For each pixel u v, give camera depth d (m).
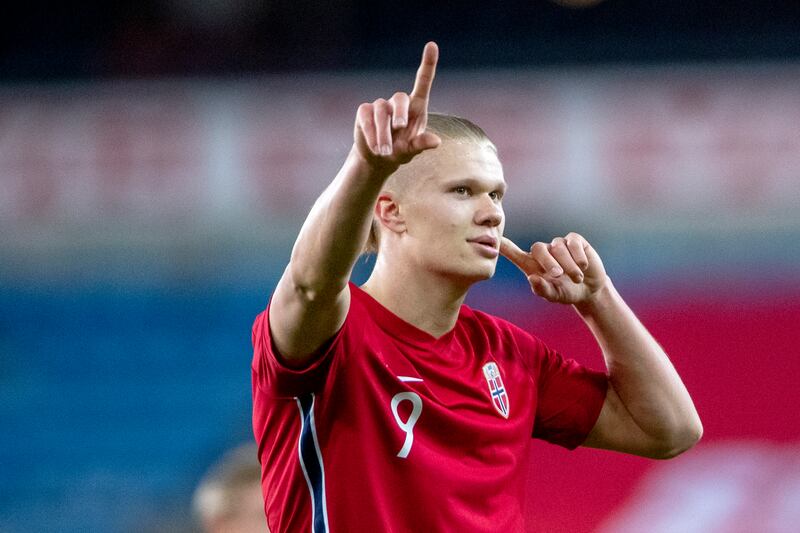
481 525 11.23
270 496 11.67
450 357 11.73
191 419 41.53
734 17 53.66
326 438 11.05
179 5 50.09
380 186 9.83
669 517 34.81
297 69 48.69
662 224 40.00
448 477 11.12
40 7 52.78
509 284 39.81
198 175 40.72
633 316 12.88
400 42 54.06
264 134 40.72
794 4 53.75
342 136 40.62
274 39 51.09
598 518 34.88
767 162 40.12
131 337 42.44
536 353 12.86
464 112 40.31
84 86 41.28
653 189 40.12
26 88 41.31
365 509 10.86
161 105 41.06
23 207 41.09
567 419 12.88
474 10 54.59
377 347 11.23
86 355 42.28
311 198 40.44
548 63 47.53
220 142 40.69
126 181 40.88
